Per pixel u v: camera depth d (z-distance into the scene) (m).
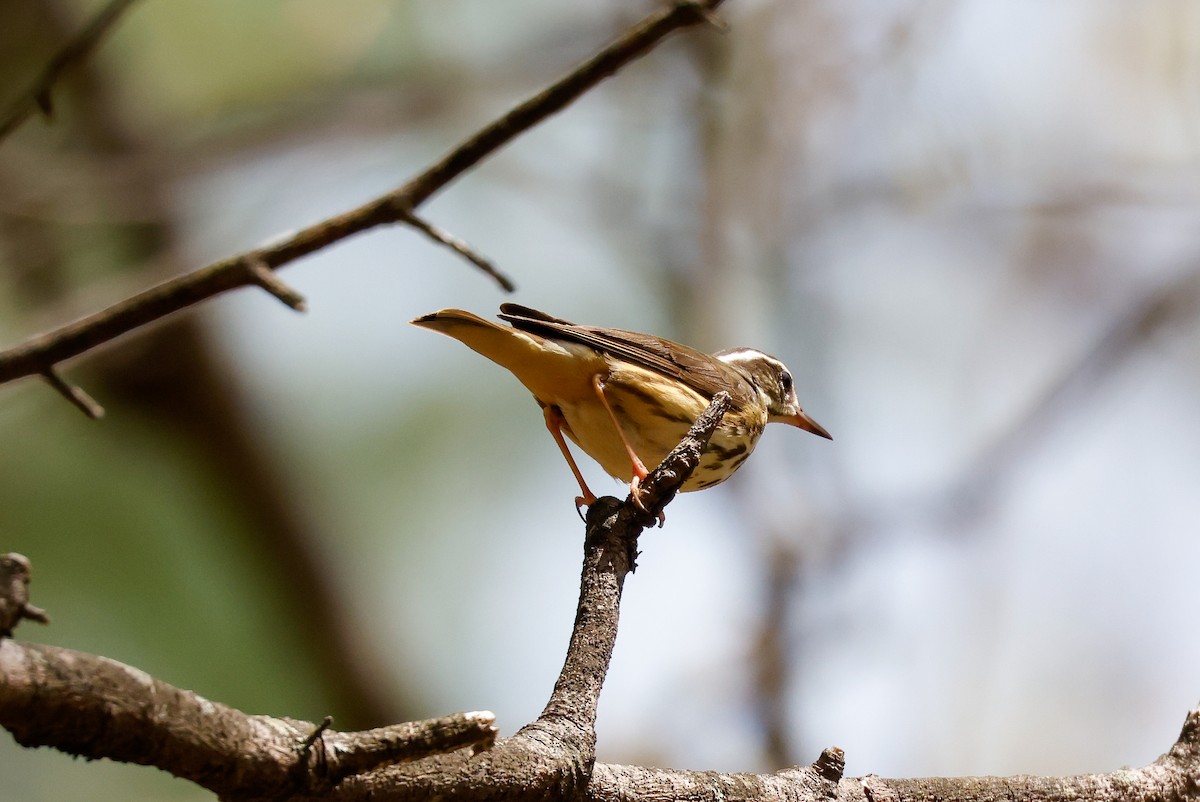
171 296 5.26
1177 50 16.22
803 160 16.20
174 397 12.88
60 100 12.72
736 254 16.05
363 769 3.92
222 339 13.28
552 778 4.64
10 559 3.41
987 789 5.87
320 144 13.34
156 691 3.63
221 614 11.66
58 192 12.08
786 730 13.93
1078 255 16.86
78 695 3.45
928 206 16.20
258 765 3.76
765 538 14.72
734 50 15.77
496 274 5.63
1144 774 6.25
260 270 5.31
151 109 13.05
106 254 12.84
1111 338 16.27
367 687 12.77
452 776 4.33
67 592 10.77
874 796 5.65
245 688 11.38
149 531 11.44
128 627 10.94
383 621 12.98
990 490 15.31
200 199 13.04
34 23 12.70
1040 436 15.88
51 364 5.20
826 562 14.72
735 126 15.86
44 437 11.41
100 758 3.58
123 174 12.41
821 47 15.79
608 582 5.71
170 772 3.68
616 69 5.64
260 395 13.35
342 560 12.96
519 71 14.27
